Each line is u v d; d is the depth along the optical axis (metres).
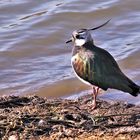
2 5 23.84
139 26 22.00
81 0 24.17
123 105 14.91
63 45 20.84
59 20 22.62
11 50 20.50
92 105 14.68
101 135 12.71
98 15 22.97
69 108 14.32
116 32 21.69
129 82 13.88
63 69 18.98
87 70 14.20
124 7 23.39
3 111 14.01
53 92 17.36
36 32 21.78
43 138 12.67
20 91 17.58
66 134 12.78
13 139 12.62
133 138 12.53
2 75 18.83
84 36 14.62
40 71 18.98
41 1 24.27
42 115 13.63
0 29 22.08
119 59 19.34
